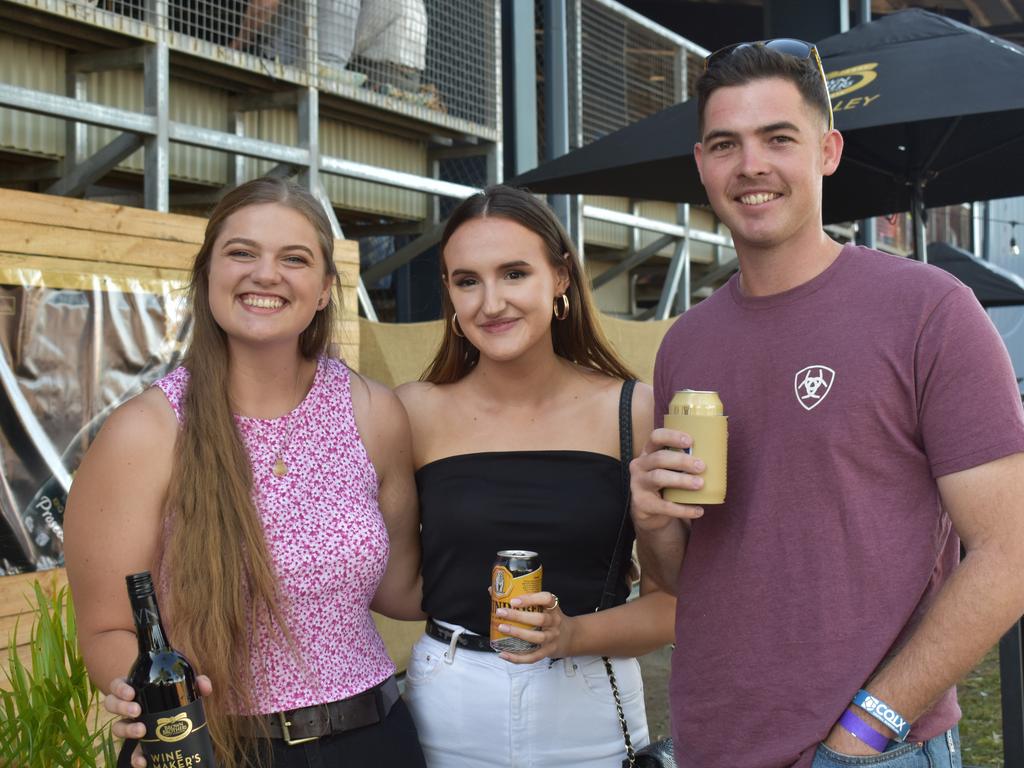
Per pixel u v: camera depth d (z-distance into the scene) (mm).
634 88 9492
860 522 1614
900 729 1535
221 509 1778
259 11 5250
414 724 2064
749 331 1772
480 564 2133
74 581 1802
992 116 4754
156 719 1489
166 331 3711
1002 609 1493
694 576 1819
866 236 10039
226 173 5621
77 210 3408
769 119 1694
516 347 2113
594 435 2193
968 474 1539
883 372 1616
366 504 1977
